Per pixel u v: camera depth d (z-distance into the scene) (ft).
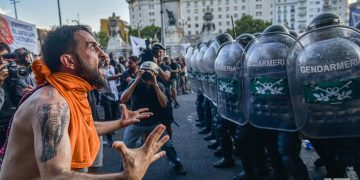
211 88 16.22
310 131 8.58
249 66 10.15
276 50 9.36
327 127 8.16
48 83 4.68
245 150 12.12
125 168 4.00
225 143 14.56
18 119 4.43
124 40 138.51
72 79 4.75
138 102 13.10
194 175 14.03
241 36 13.15
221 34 16.48
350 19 22.68
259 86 9.82
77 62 4.81
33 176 4.48
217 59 12.78
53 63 4.80
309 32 8.18
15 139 4.46
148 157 4.21
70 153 4.17
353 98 7.57
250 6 376.07
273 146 11.92
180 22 140.97
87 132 4.90
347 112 7.75
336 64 7.64
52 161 3.95
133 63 19.43
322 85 7.91
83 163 4.66
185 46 71.10
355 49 7.50
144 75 12.68
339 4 281.54
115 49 126.93
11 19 18.42
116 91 22.11
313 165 14.24
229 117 12.18
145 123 13.08
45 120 4.11
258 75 9.80
